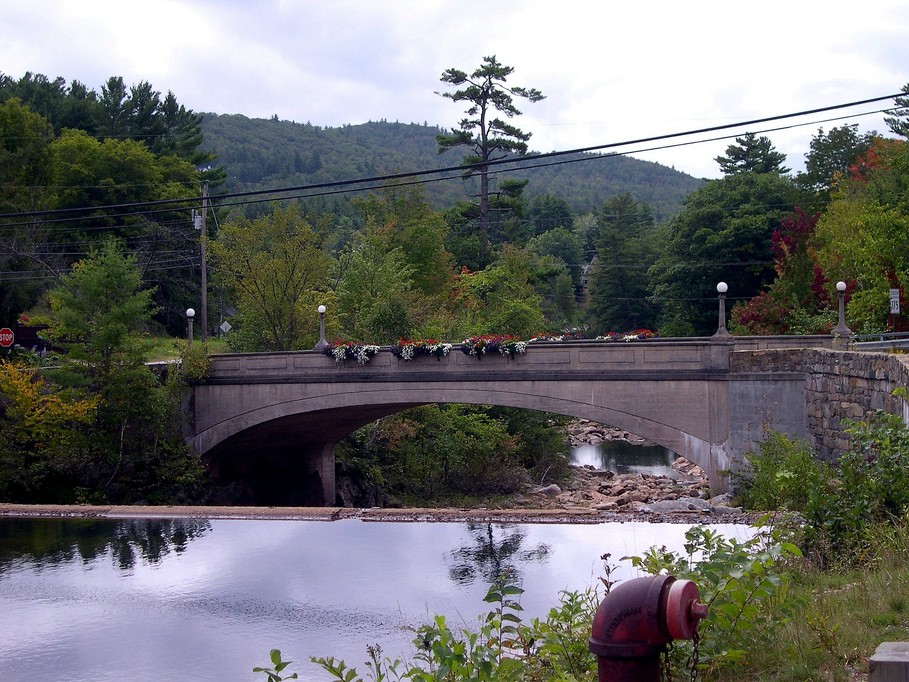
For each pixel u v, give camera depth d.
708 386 27.00
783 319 40.31
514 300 49.50
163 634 12.48
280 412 32.75
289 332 43.88
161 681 10.95
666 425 27.47
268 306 43.94
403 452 40.31
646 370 27.64
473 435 40.69
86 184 54.91
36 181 52.00
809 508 10.95
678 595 6.08
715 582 7.46
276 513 18.83
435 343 30.33
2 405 31.33
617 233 84.56
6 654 12.05
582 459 49.44
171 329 58.09
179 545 17.17
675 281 63.16
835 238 38.50
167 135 76.12
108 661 11.70
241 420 33.44
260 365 33.09
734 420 26.55
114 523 19.06
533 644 8.70
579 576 13.61
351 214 151.12
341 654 11.55
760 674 7.11
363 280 47.31
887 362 19.25
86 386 31.77
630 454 51.19
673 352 27.36
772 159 78.25
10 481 29.48
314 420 34.47
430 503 38.34
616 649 6.15
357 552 15.99
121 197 55.84
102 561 16.25
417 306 47.47
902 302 28.70
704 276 61.28
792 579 9.66
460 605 12.98
